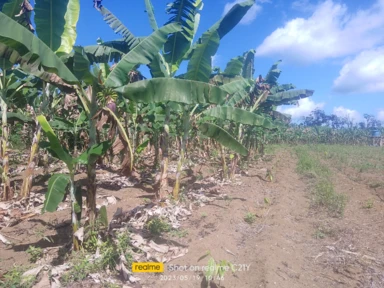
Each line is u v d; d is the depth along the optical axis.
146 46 5.00
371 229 6.13
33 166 6.90
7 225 5.64
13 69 7.65
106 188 8.38
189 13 6.40
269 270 4.29
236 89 7.77
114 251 4.20
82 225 4.66
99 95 4.64
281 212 6.88
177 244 5.00
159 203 6.50
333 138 33.69
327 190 8.03
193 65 6.48
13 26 3.56
